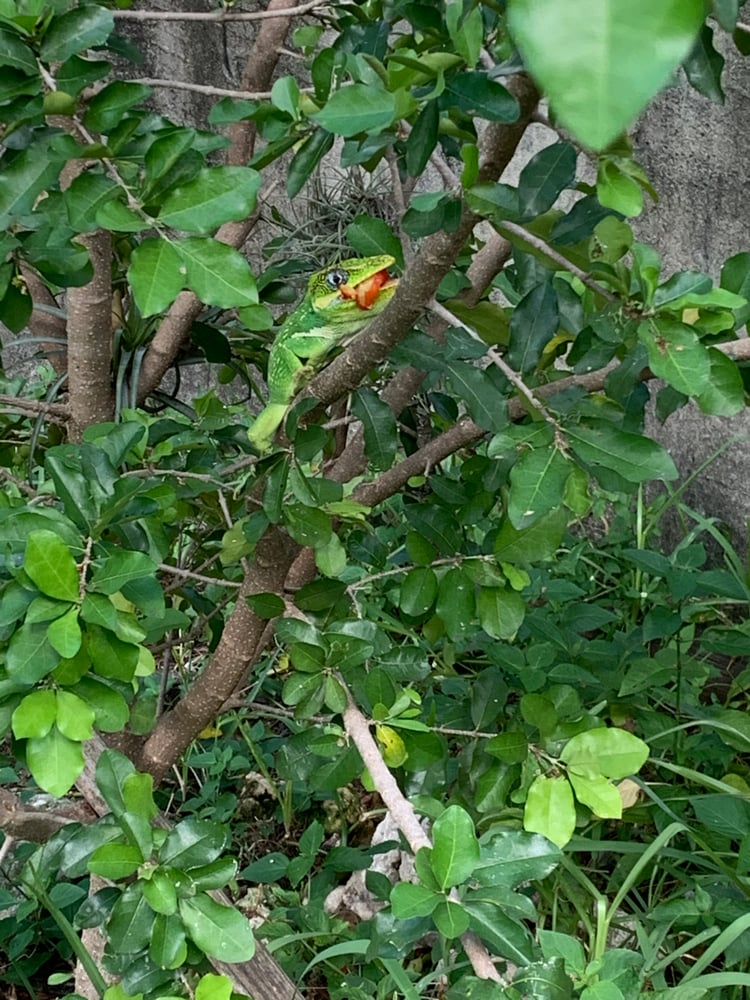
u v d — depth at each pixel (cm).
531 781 144
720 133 346
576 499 125
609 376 147
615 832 300
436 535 164
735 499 393
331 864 267
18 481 184
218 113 150
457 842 109
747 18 177
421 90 110
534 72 28
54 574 110
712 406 114
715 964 249
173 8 423
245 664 185
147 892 117
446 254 121
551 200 117
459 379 146
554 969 106
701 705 319
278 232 481
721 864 222
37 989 283
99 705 114
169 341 221
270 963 175
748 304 142
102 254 168
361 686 171
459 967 167
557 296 160
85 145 125
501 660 278
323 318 175
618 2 28
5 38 113
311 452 151
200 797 327
